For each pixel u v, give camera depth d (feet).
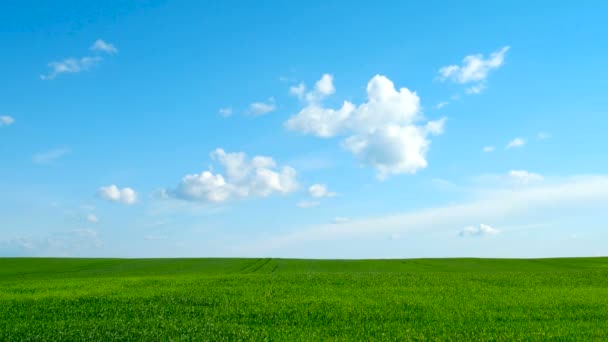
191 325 66.95
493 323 69.05
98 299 90.63
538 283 125.70
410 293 102.83
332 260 288.51
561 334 60.39
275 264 252.62
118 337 59.26
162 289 108.17
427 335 61.57
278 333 62.44
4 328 64.95
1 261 274.98
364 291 105.70
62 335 60.54
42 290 111.96
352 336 61.16
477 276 144.87
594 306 83.76
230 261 277.64
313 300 89.66
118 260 286.66
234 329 64.69
